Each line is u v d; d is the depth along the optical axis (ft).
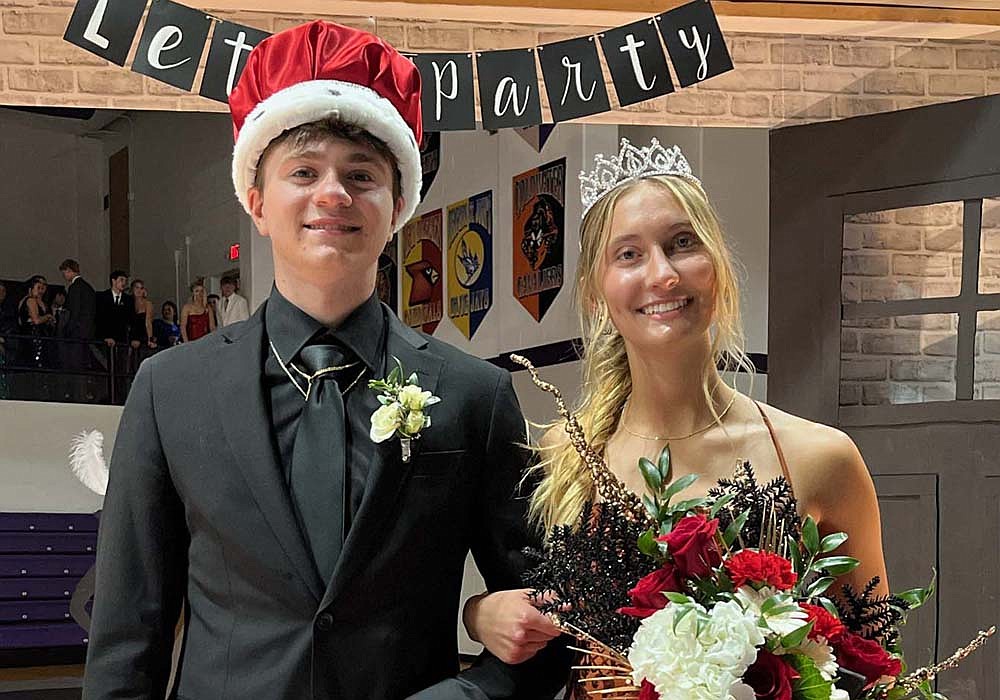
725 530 5.62
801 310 12.41
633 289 6.70
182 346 6.73
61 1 11.87
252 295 11.30
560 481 6.87
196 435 6.30
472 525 6.68
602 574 5.59
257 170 6.54
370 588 6.11
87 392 11.27
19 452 11.07
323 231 6.25
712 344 7.03
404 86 6.81
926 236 12.73
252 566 6.08
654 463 6.87
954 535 11.96
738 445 6.86
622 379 7.30
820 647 5.19
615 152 11.92
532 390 11.38
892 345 12.63
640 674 5.01
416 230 11.40
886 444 12.26
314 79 6.59
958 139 11.94
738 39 12.91
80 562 11.16
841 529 6.88
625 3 12.08
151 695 6.30
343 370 6.44
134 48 11.89
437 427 6.41
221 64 10.10
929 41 13.25
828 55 13.07
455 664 6.53
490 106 10.96
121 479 6.42
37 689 10.94
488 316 11.47
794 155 12.46
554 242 11.47
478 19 12.37
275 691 5.95
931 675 5.68
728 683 4.79
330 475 6.21
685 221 6.70
